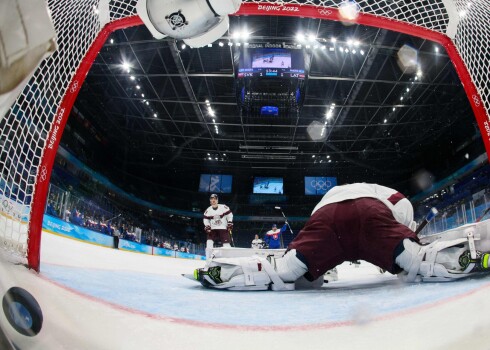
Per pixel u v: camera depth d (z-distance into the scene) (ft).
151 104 69.56
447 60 51.34
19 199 4.63
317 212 7.39
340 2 6.66
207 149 92.53
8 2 1.65
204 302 5.10
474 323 2.69
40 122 5.26
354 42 46.65
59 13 4.95
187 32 2.47
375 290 6.36
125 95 65.57
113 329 2.89
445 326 2.79
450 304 3.45
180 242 81.66
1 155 4.07
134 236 63.93
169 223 106.83
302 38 45.65
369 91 60.34
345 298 5.41
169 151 94.43
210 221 25.35
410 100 64.08
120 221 64.95
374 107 68.18
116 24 6.33
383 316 3.43
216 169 107.34
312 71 55.42
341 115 70.79
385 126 76.54
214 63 54.39
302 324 3.44
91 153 77.05
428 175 92.73
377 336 2.87
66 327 2.54
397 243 6.50
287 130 78.13
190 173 109.29
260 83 50.75
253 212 107.65
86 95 65.10
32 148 5.12
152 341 2.81
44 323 2.40
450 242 6.48
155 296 5.44
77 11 5.33
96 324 2.87
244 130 78.48
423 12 6.68
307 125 74.95
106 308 3.49
